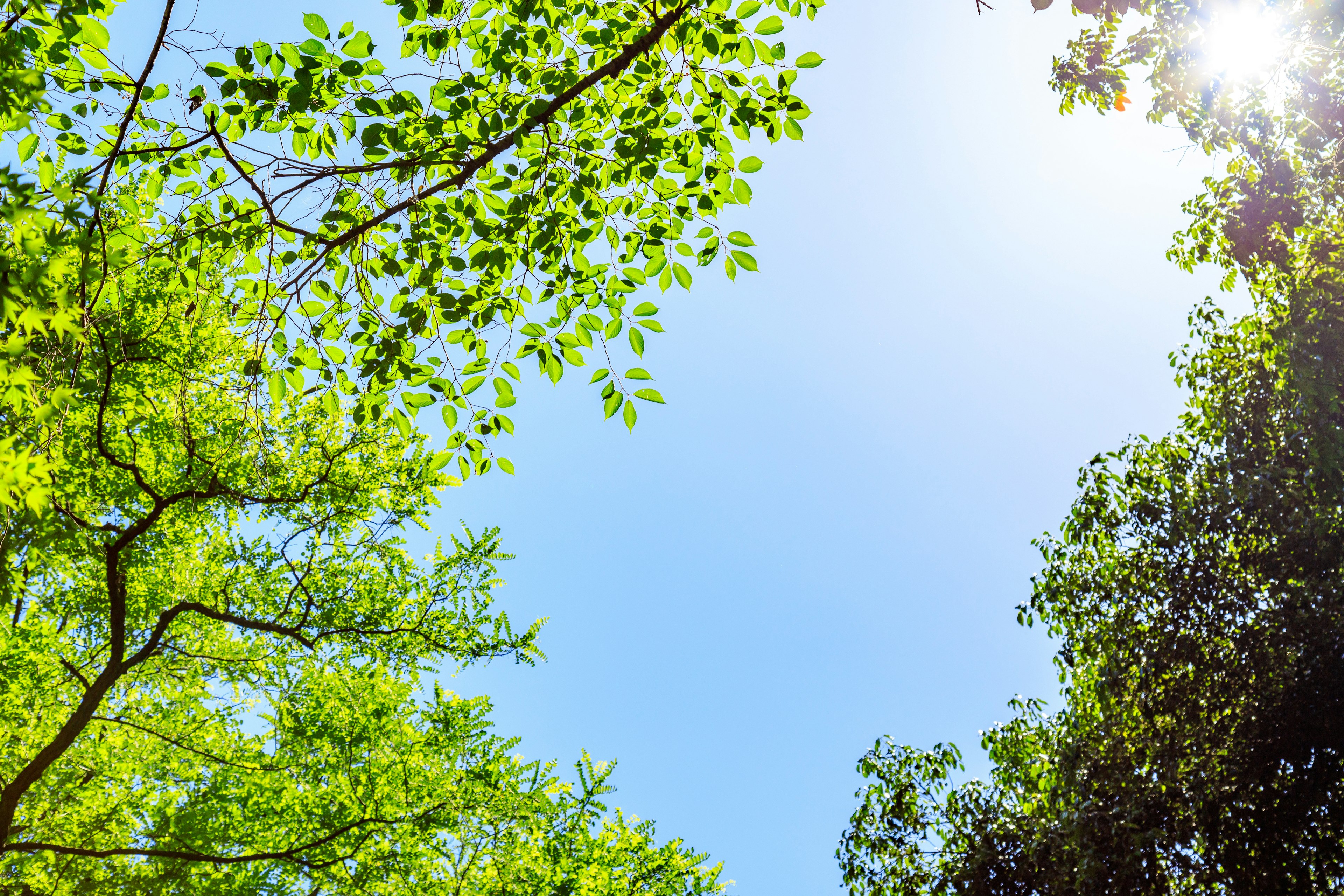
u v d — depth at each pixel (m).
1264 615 8.94
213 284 4.51
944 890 9.56
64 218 2.67
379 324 4.39
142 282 6.35
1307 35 7.70
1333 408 7.66
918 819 10.05
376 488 9.39
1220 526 9.09
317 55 3.65
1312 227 8.44
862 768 10.47
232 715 10.34
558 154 4.30
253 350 4.43
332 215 4.13
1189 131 8.84
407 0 3.75
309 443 8.67
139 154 3.76
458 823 9.95
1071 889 8.73
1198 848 8.95
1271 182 8.59
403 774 9.73
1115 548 10.12
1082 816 8.62
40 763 7.06
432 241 4.49
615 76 4.14
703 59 4.18
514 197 4.24
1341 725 8.26
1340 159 8.09
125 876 8.37
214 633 9.54
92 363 6.82
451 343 4.57
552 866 10.34
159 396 7.47
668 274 4.48
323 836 9.16
